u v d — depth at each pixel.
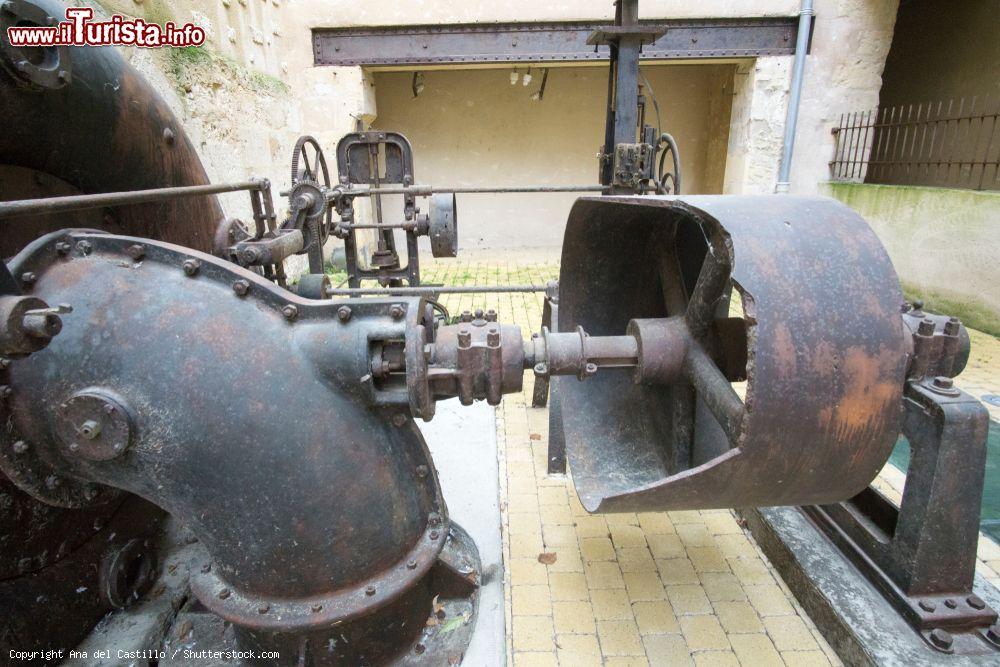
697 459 2.26
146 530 2.16
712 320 1.91
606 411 2.50
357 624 1.67
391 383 1.58
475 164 8.94
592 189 3.94
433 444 3.09
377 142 4.46
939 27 7.37
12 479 1.42
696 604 2.10
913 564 1.82
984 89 6.70
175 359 1.36
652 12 6.39
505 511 2.64
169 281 1.45
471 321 1.69
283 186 6.50
